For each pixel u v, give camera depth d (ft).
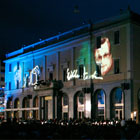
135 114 138.00
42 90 191.31
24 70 220.23
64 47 181.27
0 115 277.44
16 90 227.81
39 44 205.77
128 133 80.02
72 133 68.90
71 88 173.68
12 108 231.91
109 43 152.15
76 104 171.53
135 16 145.48
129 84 138.72
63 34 183.42
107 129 79.66
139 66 144.97
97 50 158.71
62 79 182.39
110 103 148.87
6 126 79.56
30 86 211.41
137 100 141.18
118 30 148.36
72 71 173.99
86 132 73.00
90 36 162.50
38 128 78.84
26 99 217.56
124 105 139.85
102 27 155.43
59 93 181.27
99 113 155.33
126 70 141.90
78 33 171.53
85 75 164.96
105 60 153.69
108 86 150.71
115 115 146.82
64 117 178.50
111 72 150.10
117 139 73.10
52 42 191.72
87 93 161.17
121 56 145.48
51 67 191.62
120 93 145.69
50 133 70.13
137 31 146.41
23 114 217.97
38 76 203.72
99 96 156.87
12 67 237.25
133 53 142.51
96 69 158.71
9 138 57.06
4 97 244.22
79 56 169.68
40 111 193.26
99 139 72.95
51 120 150.41
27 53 213.66
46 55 197.88
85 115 161.07
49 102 189.26
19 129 71.56
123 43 145.07
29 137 60.13
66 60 179.42
